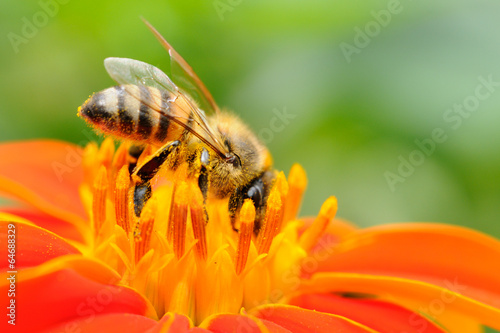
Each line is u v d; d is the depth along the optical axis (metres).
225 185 0.10
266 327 0.10
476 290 0.11
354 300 0.10
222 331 0.10
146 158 0.10
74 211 0.11
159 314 0.10
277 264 0.10
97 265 0.10
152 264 0.10
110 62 0.10
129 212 0.10
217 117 0.11
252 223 0.10
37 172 0.11
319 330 0.10
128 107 0.10
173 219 0.10
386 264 0.11
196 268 0.10
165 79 0.10
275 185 0.10
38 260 0.10
